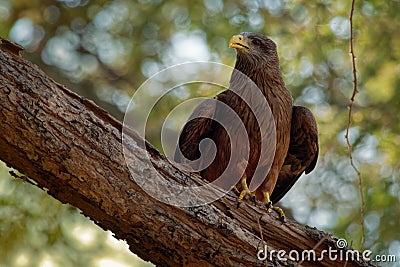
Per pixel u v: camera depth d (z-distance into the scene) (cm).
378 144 1278
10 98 611
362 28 1295
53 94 637
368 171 1261
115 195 648
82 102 668
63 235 1081
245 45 938
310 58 1319
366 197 1235
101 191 643
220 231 688
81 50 1453
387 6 1291
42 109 623
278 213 761
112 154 649
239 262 693
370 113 1294
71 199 654
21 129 613
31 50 1417
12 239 1050
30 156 622
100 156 643
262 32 1350
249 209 737
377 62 1295
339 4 1305
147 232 667
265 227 738
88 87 1413
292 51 1326
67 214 1092
